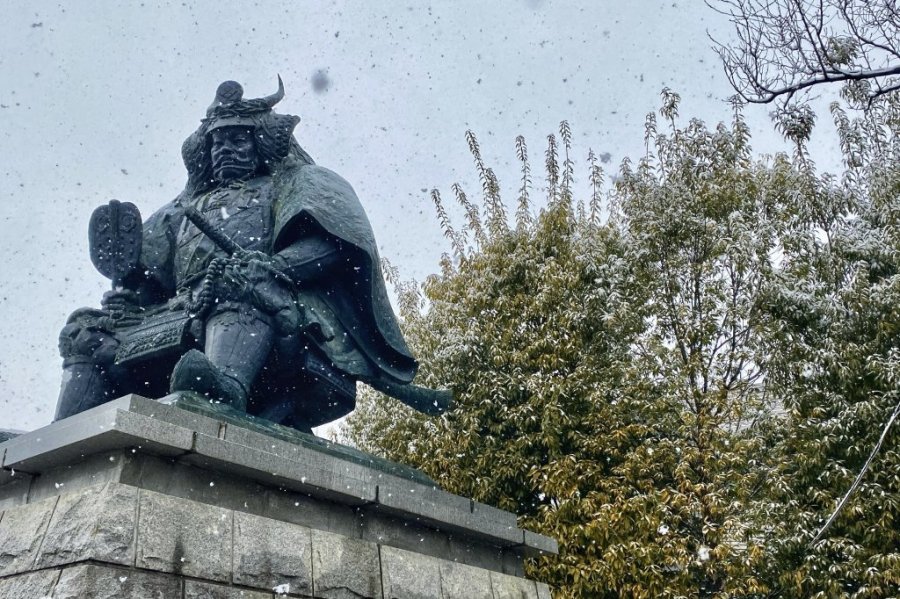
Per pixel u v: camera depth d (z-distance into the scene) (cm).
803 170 1449
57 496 405
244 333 522
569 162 1658
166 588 385
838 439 1184
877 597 1138
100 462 412
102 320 574
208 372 475
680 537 1197
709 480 1262
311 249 571
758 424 1336
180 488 423
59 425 420
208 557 409
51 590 365
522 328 1448
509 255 1538
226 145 623
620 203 1620
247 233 590
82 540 372
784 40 621
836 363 1227
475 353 1439
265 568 432
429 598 519
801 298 1282
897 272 1330
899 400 1155
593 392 1320
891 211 1374
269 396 586
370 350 611
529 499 1391
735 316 1370
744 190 1521
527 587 605
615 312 1378
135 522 387
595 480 1289
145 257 606
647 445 1278
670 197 1498
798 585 1133
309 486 472
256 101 639
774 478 1203
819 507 1226
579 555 1227
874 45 608
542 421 1326
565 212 1584
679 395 1336
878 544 1145
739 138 1572
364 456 550
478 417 1391
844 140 1473
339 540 483
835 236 1374
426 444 1376
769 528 1178
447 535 572
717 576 1219
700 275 1445
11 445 440
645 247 1477
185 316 555
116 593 366
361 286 600
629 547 1173
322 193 595
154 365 562
